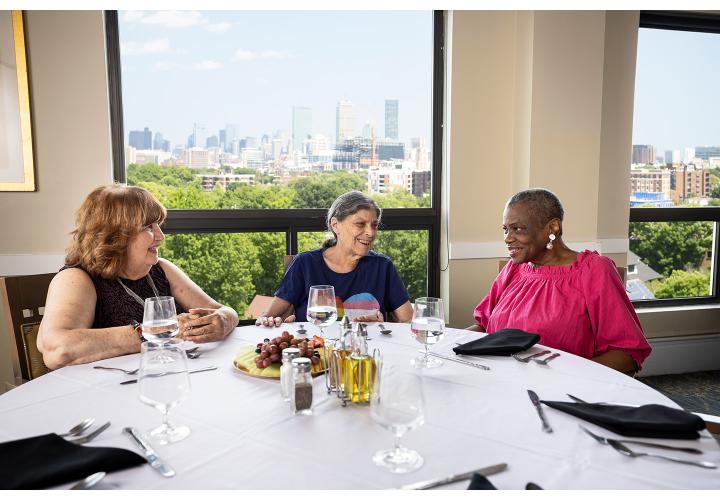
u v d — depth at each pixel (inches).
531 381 48.7
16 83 101.2
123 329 58.4
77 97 105.0
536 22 116.8
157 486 30.7
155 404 34.2
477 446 35.7
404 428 31.1
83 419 40.6
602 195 132.0
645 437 36.6
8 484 30.0
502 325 72.3
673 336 136.3
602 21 120.3
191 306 75.0
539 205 68.6
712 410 112.4
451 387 47.1
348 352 44.5
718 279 140.7
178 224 115.3
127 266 68.4
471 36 120.3
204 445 35.8
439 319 53.2
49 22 102.6
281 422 39.6
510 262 78.1
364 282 84.4
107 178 107.7
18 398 44.9
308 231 121.8
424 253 130.1
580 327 65.3
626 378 49.5
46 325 58.0
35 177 104.0
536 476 31.8
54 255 105.1
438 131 126.1
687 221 140.3
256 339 64.1
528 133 119.3
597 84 121.5
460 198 123.3
